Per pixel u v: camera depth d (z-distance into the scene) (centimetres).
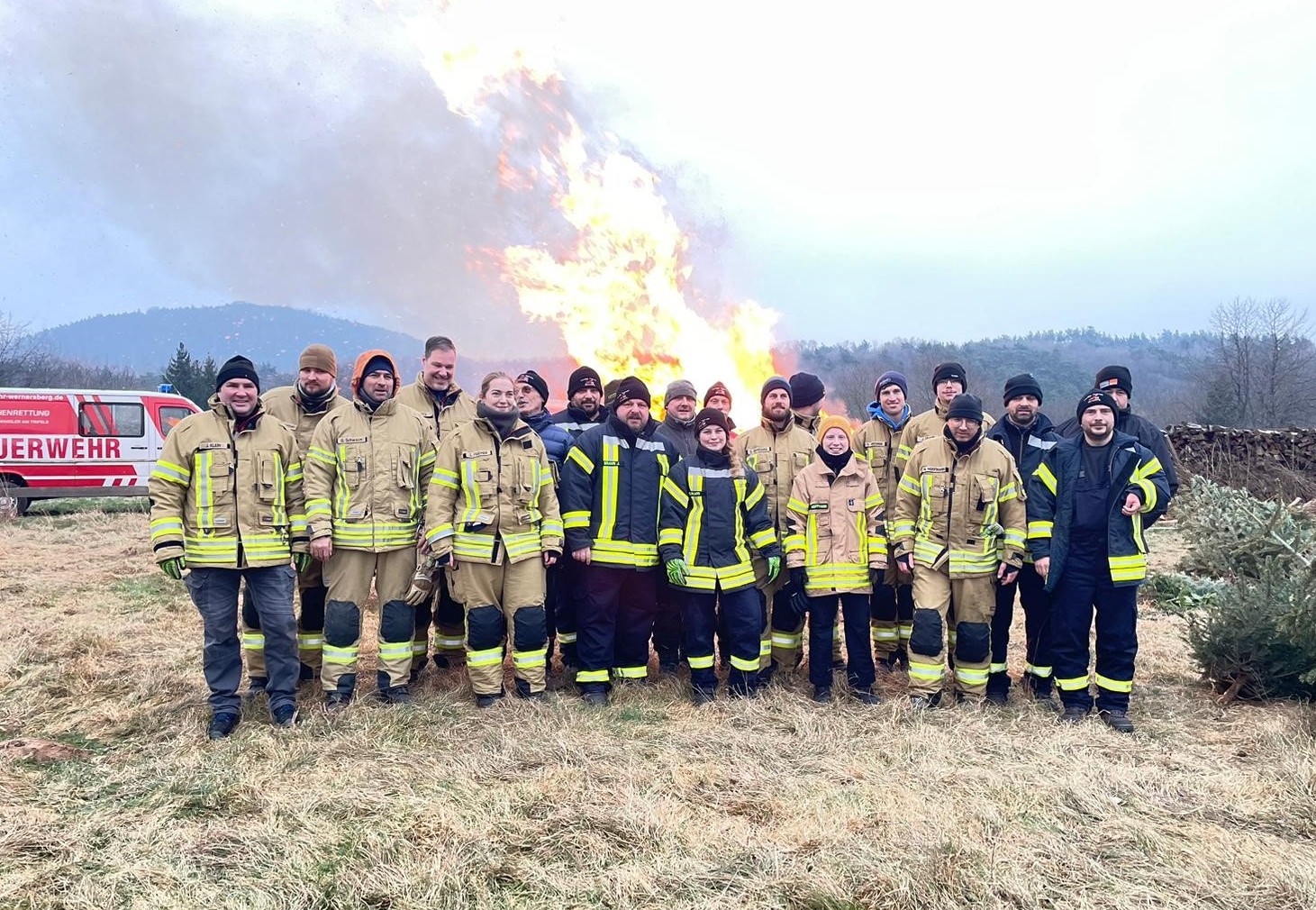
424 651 555
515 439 507
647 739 439
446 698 497
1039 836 330
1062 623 496
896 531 526
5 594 804
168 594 820
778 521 571
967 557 503
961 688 515
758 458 577
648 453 532
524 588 504
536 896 289
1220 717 493
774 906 281
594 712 479
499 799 354
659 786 371
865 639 523
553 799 355
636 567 518
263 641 501
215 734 433
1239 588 564
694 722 468
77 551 1109
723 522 516
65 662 562
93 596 803
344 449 480
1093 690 539
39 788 367
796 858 311
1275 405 4012
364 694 494
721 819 343
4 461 1491
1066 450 501
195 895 286
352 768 388
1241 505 821
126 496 1636
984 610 505
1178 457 1750
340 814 344
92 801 356
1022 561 502
